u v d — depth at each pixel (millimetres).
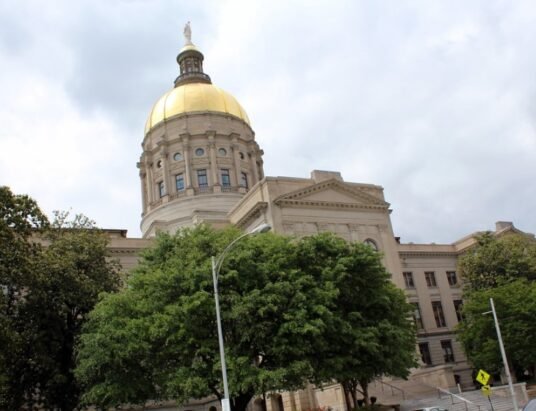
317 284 35000
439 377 52344
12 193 37219
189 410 54375
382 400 48906
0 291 36188
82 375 33938
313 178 62719
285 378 31203
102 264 43906
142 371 34656
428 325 74688
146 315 33938
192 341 30969
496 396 47375
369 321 36781
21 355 38062
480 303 54812
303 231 59219
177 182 82125
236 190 80500
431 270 79000
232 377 29688
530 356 51469
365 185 66562
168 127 85312
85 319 40312
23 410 40031
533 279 59844
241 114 89000
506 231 78500
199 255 34562
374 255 38062
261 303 31547
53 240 43594
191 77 95375
